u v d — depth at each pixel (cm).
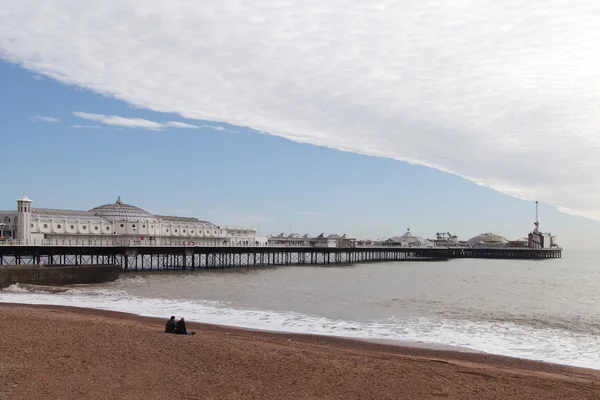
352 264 14612
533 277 10481
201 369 2017
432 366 2319
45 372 1861
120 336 2467
